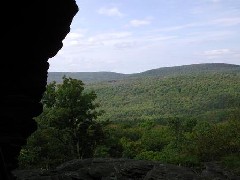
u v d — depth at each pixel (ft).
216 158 136.36
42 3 26.61
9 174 29.94
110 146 149.69
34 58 29.63
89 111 146.00
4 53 26.55
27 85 30.04
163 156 162.61
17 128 29.89
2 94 27.71
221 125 150.41
